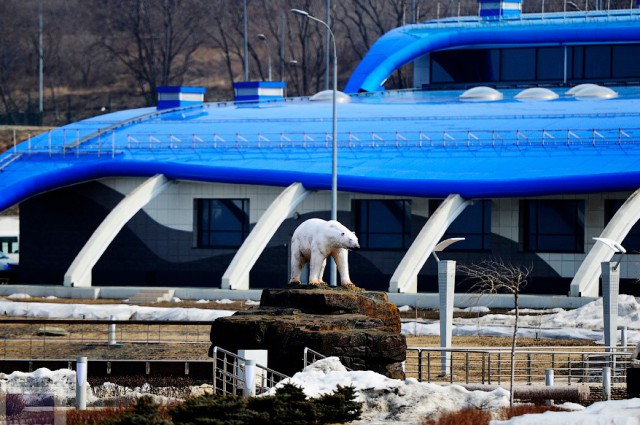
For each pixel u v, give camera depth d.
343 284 153.75
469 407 113.56
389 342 137.12
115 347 179.25
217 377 143.25
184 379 156.62
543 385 143.38
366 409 113.00
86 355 173.12
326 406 107.31
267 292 151.00
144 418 99.81
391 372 137.75
